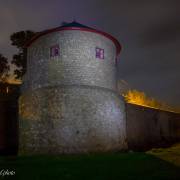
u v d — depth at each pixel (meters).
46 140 25.11
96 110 25.86
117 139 27.17
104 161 19.48
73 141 24.47
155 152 24.48
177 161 19.45
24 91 30.23
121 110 29.23
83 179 14.59
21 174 15.80
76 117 25.08
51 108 25.66
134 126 33.00
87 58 26.94
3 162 19.86
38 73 27.80
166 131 39.06
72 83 26.12
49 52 27.39
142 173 15.76
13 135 31.11
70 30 27.12
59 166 17.81
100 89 26.77
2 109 31.70
